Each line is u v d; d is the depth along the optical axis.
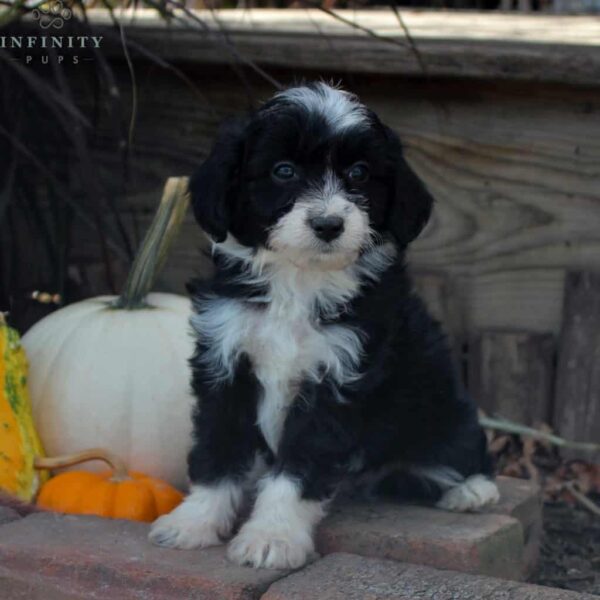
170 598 1.04
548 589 1.02
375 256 1.13
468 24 1.73
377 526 1.12
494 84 1.46
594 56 1.40
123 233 1.46
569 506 1.35
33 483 1.21
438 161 1.49
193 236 1.55
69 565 1.07
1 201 1.41
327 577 1.04
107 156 1.58
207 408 1.14
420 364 1.16
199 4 1.77
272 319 1.12
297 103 1.11
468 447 1.19
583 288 1.43
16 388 1.23
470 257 1.49
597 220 1.44
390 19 1.83
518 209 1.47
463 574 1.05
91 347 1.27
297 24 1.66
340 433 1.11
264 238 1.10
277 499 1.10
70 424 1.25
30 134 1.54
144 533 1.12
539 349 1.45
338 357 1.11
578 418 1.43
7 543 1.09
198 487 1.14
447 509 1.18
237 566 1.06
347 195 1.10
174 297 1.35
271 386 1.12
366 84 1.50
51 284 1.57
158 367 1.26
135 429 1.25
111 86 1.35
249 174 1.10
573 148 1.44
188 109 1.56
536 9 2.69
